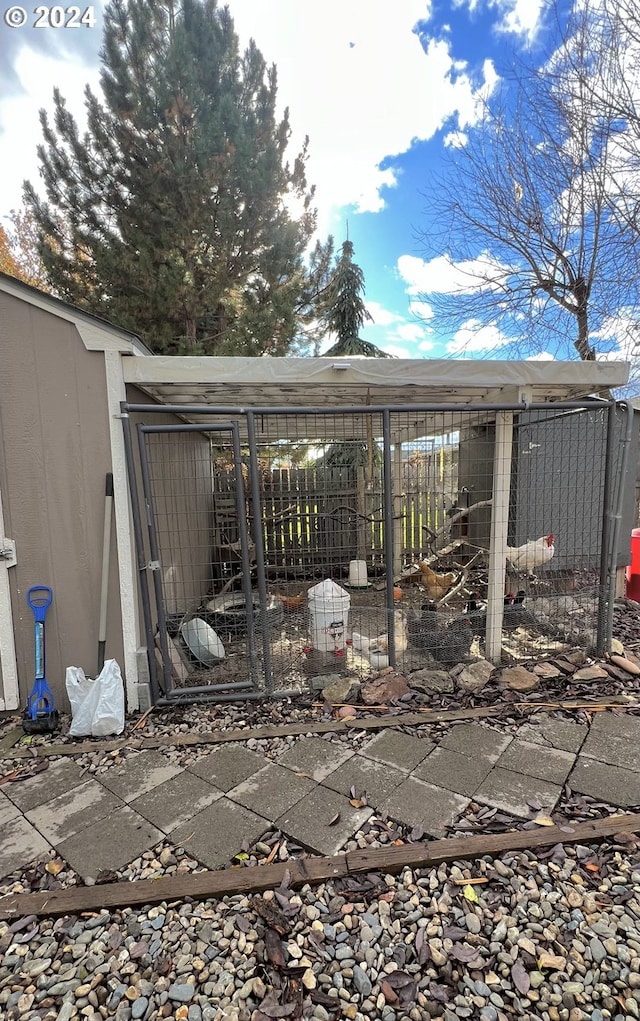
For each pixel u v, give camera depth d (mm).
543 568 4551
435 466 5551
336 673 3387
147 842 1968
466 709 2947
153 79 6527
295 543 6715
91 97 6555
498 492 3568
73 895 1700
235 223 6926
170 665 3146
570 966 1429
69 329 2928
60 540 3033
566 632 3971
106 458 3002
